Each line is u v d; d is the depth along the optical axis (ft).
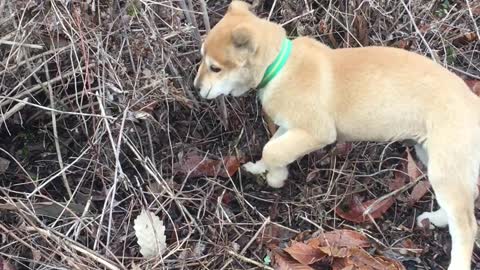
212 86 3.05
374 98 2.97
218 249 3.09
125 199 3.20
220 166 3.47
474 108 2.90
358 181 3.45
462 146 2.82
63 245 2.94
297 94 3.02
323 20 3.66
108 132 3.13
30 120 3.57
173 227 3.17
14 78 3.36
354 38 3.65
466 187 2.86
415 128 2.97
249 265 3.09
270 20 3.66
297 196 3.41
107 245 2.98
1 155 3.53
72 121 3.56
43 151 3.55
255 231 3.23
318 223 3.29
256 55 2.98
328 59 3.07
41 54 3.25
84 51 3.10
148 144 3.47
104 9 3.34
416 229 3.28
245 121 3.57
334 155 3.49
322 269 3.10
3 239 3.06
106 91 3.24
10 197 3.16
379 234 3.27
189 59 3.45
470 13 3.79
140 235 3.07
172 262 3.04
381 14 3.72
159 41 3.26
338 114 3.04
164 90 3.23
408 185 3.35
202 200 3.29
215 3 3.90
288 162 3.14
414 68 2.96
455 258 2.95
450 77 2.97
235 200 3.38
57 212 3.23
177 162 3.49
